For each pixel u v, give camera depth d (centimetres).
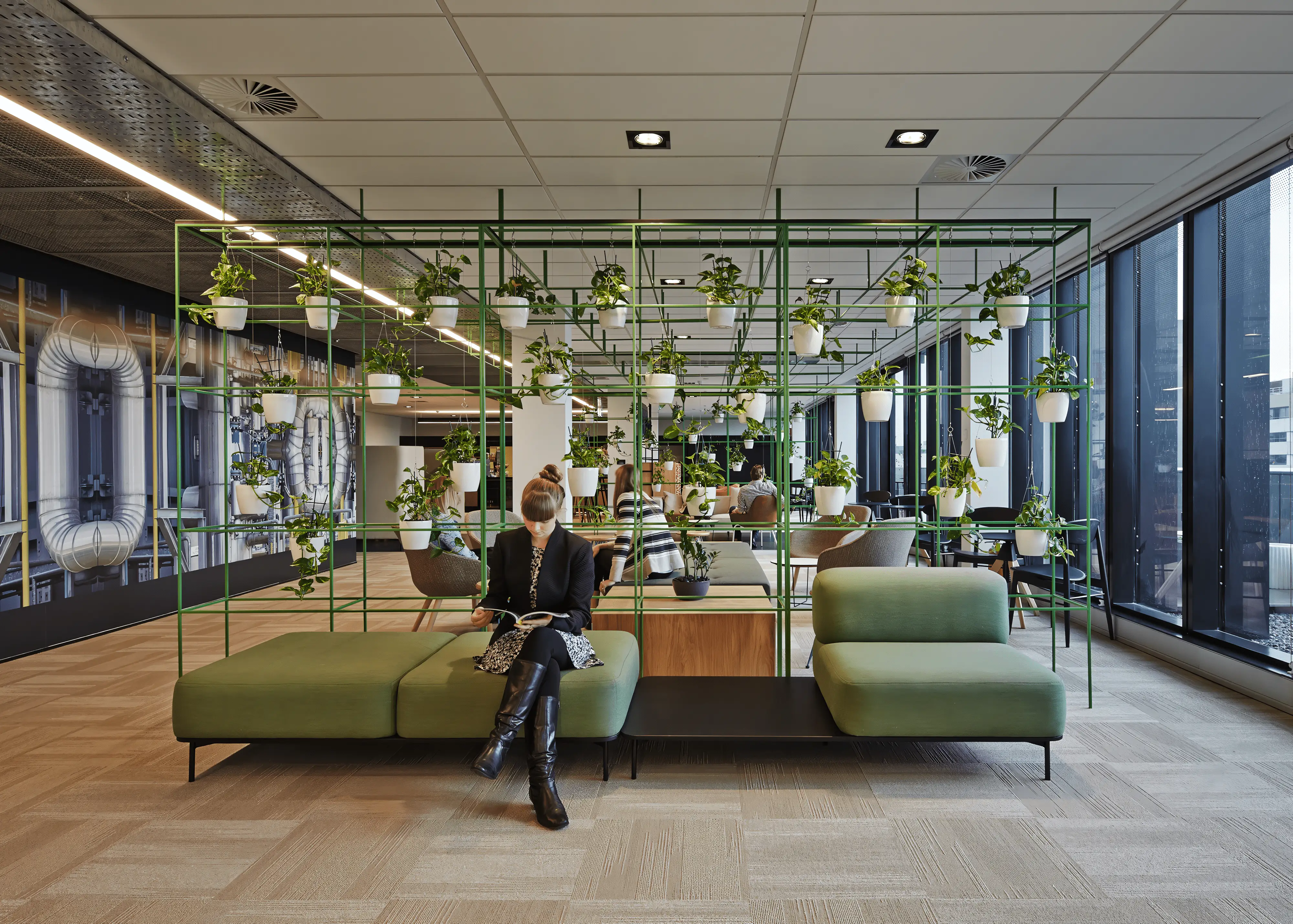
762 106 347
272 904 215
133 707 392
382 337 425
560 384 403
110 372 586
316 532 388
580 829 259
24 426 508
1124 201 473
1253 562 421
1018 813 268
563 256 571
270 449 793
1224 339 438
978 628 345
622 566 410
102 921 207
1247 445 423
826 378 1300
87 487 560
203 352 692
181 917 209
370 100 340
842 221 382
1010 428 407
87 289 566
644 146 390
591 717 291
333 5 269
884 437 1172
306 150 391
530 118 358
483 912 211
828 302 671
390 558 1110
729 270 412
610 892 221
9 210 446
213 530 386
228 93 332
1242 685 404
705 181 438
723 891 221
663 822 263
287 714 297
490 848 246
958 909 211
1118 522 549
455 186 443
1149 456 524
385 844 249
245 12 272
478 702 295
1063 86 329
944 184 444
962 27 284
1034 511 401
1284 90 332
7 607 490
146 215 455
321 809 274
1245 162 407
